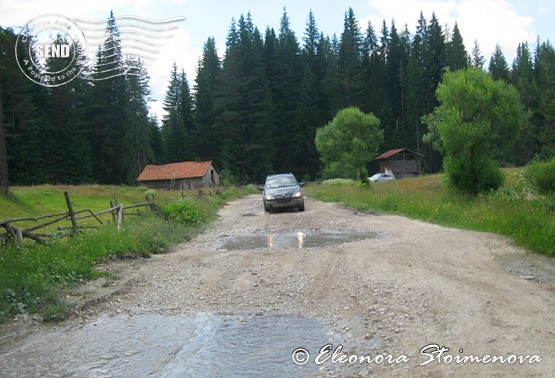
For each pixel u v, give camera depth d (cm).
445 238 1076
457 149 1792
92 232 1115
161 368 462
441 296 624
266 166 7369
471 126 1753
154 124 8606
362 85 7994
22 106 5678
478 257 872
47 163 6312
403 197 1936
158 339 545
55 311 631
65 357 498
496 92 1828
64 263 829
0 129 2308
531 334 480
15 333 575
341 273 799
